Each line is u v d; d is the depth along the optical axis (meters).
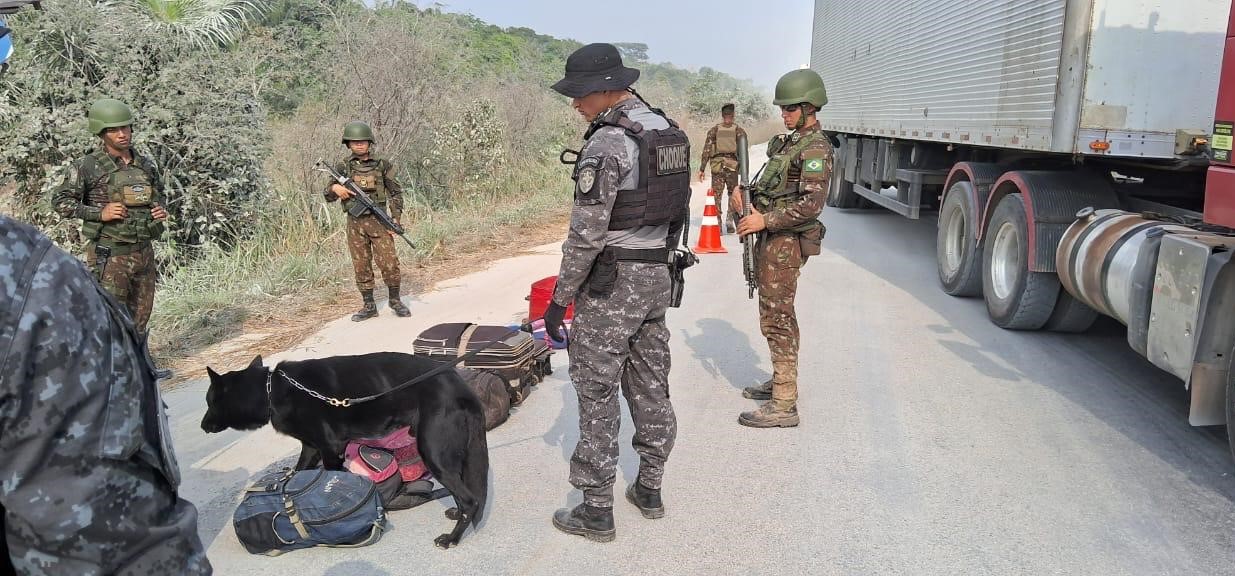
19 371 1.13
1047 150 5.68
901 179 9.80
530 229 11.59
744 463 4.04
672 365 5.55
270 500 3.19
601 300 3.06
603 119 2.97
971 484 3.80
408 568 3.13
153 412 1.33
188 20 10.55
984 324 6.59
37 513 1.15
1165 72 5.32
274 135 10.62
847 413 4.67
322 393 3.17
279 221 9.32
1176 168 5.72
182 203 8.07
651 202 2.98
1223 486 3.78
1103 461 4.04
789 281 4.32
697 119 33.34
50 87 7.59
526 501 3.66
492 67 18.72
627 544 3.30
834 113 13.33
